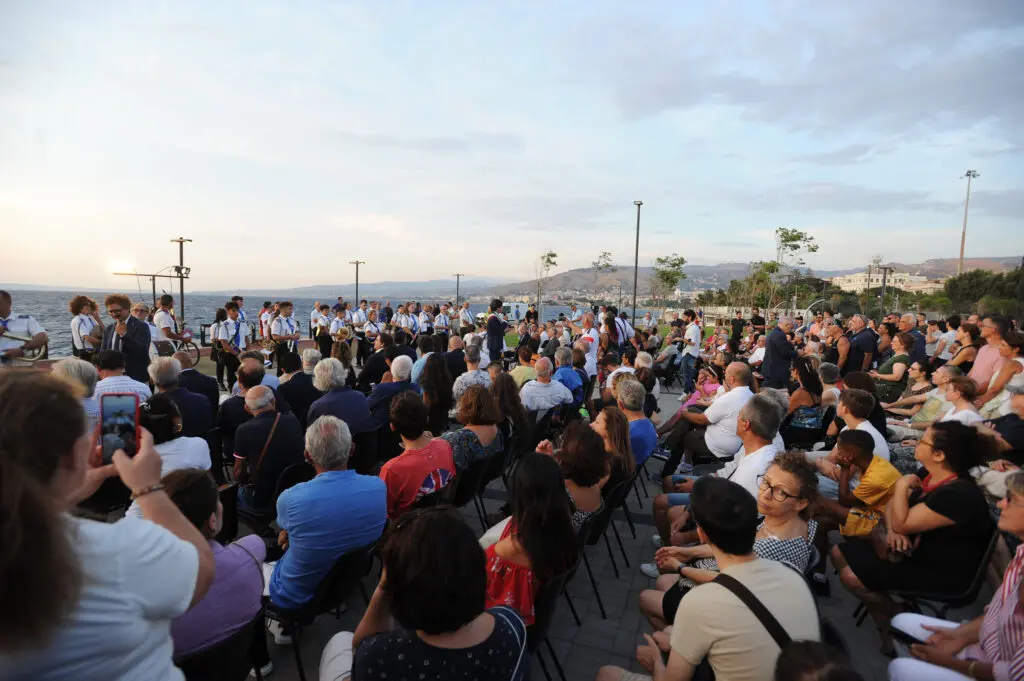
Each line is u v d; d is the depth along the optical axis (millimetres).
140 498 1327
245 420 4504
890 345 9297
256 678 2600
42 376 1103
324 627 3068
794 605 1687
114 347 6312
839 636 1848
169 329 9305
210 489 1858
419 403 3213
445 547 1366
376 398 5066
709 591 1730
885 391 7281
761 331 13180
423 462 3176
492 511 4789
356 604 3301
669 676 1790
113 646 1088
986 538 2635
